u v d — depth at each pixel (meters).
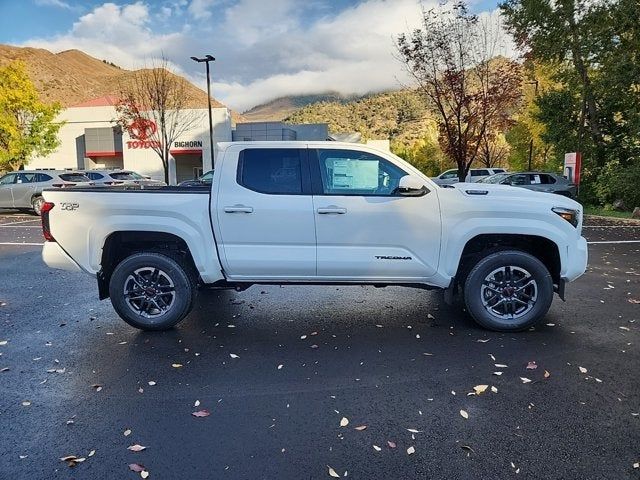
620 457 2.75
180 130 32.81
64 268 4.88
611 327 4.89
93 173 19.00
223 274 4.80
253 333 4.87
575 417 3.18
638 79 16.80
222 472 2.66
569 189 18.45
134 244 5.09
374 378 3.81
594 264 8.08
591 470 2.64
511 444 2.88
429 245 4.67
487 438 2.95
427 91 18.22
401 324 5.10
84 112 36.75
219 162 4.76
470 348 4.39
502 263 4.71
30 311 5.68
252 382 3.77
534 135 28.61
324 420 3.19
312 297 6.18
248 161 4.75
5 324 5.21
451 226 4.65
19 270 7.98
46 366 4.10
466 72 17.75
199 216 4.68
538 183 18.77
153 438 3.00
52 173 17.39
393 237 4.66
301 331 4.91
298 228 4.66
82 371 4.00
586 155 20.05
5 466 2.73
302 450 2.86
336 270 4.73
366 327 5.02
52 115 28.66
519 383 3.67
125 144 34.41
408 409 3.32
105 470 2.69
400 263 4.70
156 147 31.92
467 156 18.48
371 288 6.63
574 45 18.58
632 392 3.51
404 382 3.73
